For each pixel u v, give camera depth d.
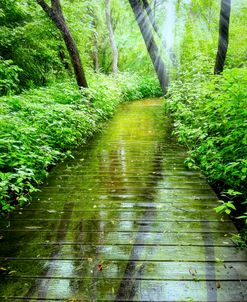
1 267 2.16
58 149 5.15
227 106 3.41
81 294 1.87
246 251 2.31
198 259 2.22
